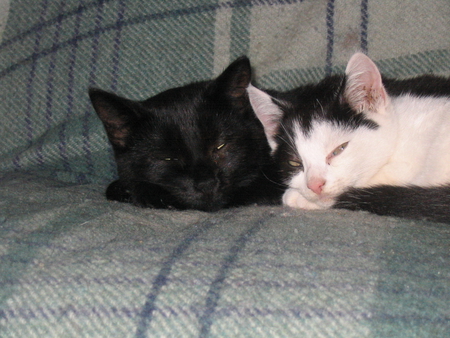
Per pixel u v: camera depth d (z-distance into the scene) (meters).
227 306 0.46
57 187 0.62
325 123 0.60
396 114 0.60
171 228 0.55
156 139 0.62
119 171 0.63
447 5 0.67
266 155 0.64
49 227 0.53
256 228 0.53
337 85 0.64
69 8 0.69
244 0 0.68
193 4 0.69
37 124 0.69
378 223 0.54
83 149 0.68
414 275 0.48
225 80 0.62
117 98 0.61
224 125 0.62
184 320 0.46
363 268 0.48
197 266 0.49
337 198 0.59
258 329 0.46
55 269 0.49
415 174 0.59
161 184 0.62
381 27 0.68
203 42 0.69
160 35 0.69
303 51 0.69
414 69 0.68
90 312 0.47
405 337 0.45
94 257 0.50
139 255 0.50
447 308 0.46
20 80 0.69
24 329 0.46
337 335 0.45
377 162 0.60
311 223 0.54
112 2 0.69
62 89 0.69
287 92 0.67
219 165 0.62
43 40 0.69
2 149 0.69
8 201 0.57
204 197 0.61
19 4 0.69
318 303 0.46
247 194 0.63
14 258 0.50
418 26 0.68
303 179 0.61
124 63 0.69
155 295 0.47
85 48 0.69
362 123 0.60
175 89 0.65
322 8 0.68
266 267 0.49
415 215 0.56
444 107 0.60
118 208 0.58
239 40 0.69
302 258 0.49
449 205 0.56
